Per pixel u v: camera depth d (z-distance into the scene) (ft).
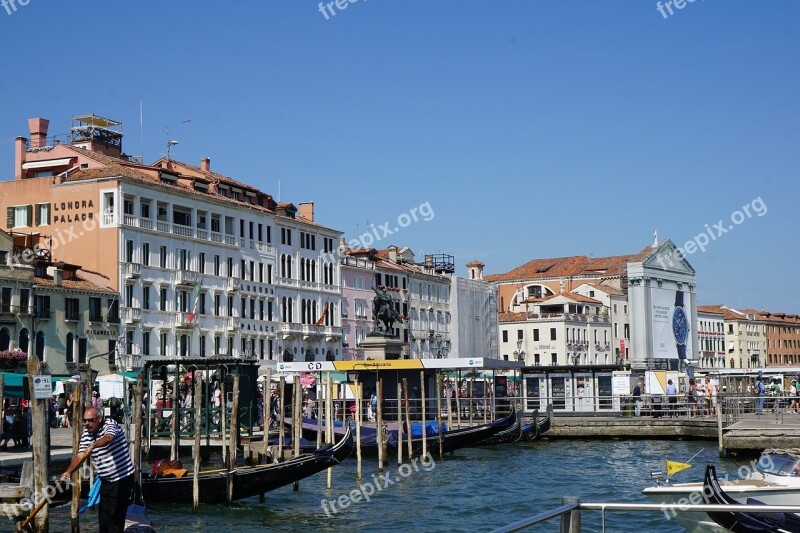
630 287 295.69
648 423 158.10
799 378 223.51
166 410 136.15
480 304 332.39
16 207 203.82
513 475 115.96
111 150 234.99
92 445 48.34
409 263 312.91
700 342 464.24
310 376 174.81
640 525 69.41
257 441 122.21
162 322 204.54
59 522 78.74
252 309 233.14
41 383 64.03
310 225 256.93
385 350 161.79
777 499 69.77
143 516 64.85
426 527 83.15
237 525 82.28
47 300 179.73
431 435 134.92
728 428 128.98
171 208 210.38
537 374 183.62
